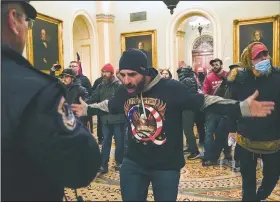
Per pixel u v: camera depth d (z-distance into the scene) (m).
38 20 8.94
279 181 4.16
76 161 1.13
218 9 10.86
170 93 1.85
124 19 12.39
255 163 2.66
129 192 1.90
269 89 2.51
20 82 1.07
